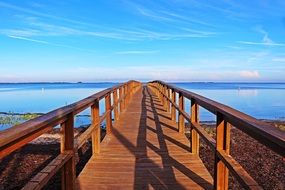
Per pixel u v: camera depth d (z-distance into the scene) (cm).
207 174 455
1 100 5188
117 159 537
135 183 420
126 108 1373
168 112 1188
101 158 544
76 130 1366
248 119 235
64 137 336
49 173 254
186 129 1202
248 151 923
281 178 677
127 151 593
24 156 837
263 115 2788
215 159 335
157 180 431
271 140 180
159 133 771
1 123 1891
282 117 2559
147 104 1555
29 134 226
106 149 609
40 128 246
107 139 705
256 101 4878
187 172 465
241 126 247
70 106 344
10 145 197
